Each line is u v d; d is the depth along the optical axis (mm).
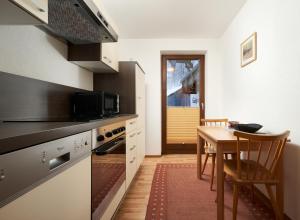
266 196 2207
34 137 702
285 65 1942
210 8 3027
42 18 1104
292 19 1841
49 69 1794
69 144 979
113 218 1841
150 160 4016
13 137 604
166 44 4281
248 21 2781
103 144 1502
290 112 1867
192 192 2496
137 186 2691
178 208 2100
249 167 1850
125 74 2953
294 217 1794
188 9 3055
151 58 4293
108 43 2404
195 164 3715
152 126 4305
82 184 1140
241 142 1800
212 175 2580
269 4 2229
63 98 1975
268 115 2254
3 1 901
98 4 1892
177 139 4566
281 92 2010
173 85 4566
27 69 1495
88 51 2168
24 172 660
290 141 1848
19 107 1365
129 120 2420
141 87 3406
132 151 2604
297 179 1756
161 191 2527
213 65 4270
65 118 1856
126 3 2871
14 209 618
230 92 3535
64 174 937
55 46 1896
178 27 3709
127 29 3797
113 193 1750
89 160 1239
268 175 1729
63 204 927
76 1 1286
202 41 4262
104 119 1675
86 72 2680
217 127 2803
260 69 2434
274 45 2133
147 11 3109
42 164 759
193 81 4559
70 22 1599
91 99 2146
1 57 1260
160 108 4309
